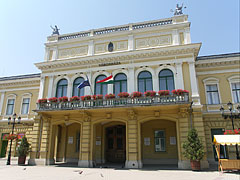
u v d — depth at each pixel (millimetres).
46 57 19844
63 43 19844
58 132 20141
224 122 15906
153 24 18047
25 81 22062
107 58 17609
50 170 13305
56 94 18531
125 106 14648
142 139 17781
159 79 16344
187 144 13180
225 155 15352
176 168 13992
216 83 17156
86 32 19562
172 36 17125
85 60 18062
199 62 17578
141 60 16969
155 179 9719
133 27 18438
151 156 17234
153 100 14703
